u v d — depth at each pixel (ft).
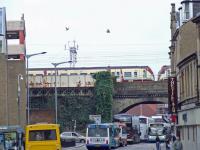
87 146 212.23
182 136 192.03
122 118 285.23
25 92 263.08
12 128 137.80
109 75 336.29
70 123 337.11
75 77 349.20
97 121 271.08
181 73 192.75
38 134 124.67
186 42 184.96
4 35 263.08
